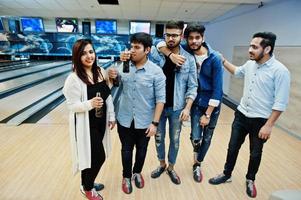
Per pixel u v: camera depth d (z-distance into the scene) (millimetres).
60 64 11055
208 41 8594
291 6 3568
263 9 4465
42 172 2102
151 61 1653
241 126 1826
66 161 2301
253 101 1681
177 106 1758
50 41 11641
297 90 3297
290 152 2699
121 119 1692
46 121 3490
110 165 2256
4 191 1830
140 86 1563
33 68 9453
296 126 3293
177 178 2002
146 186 1950
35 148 2570
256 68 1650
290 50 3527
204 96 1832
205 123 1801
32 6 6684
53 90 5664
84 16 8969
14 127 3201
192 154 2561
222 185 2008
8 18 10758
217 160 2449
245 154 2584
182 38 1668
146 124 1681
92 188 1704
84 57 1408
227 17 6465
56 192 1838
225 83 6258
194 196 1854
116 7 6512
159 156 2025
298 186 2025
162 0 5273
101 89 1518
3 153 2438
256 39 1528
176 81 1704
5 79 6676
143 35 1451
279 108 1525
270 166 2354
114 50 11805
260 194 1900
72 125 1476
